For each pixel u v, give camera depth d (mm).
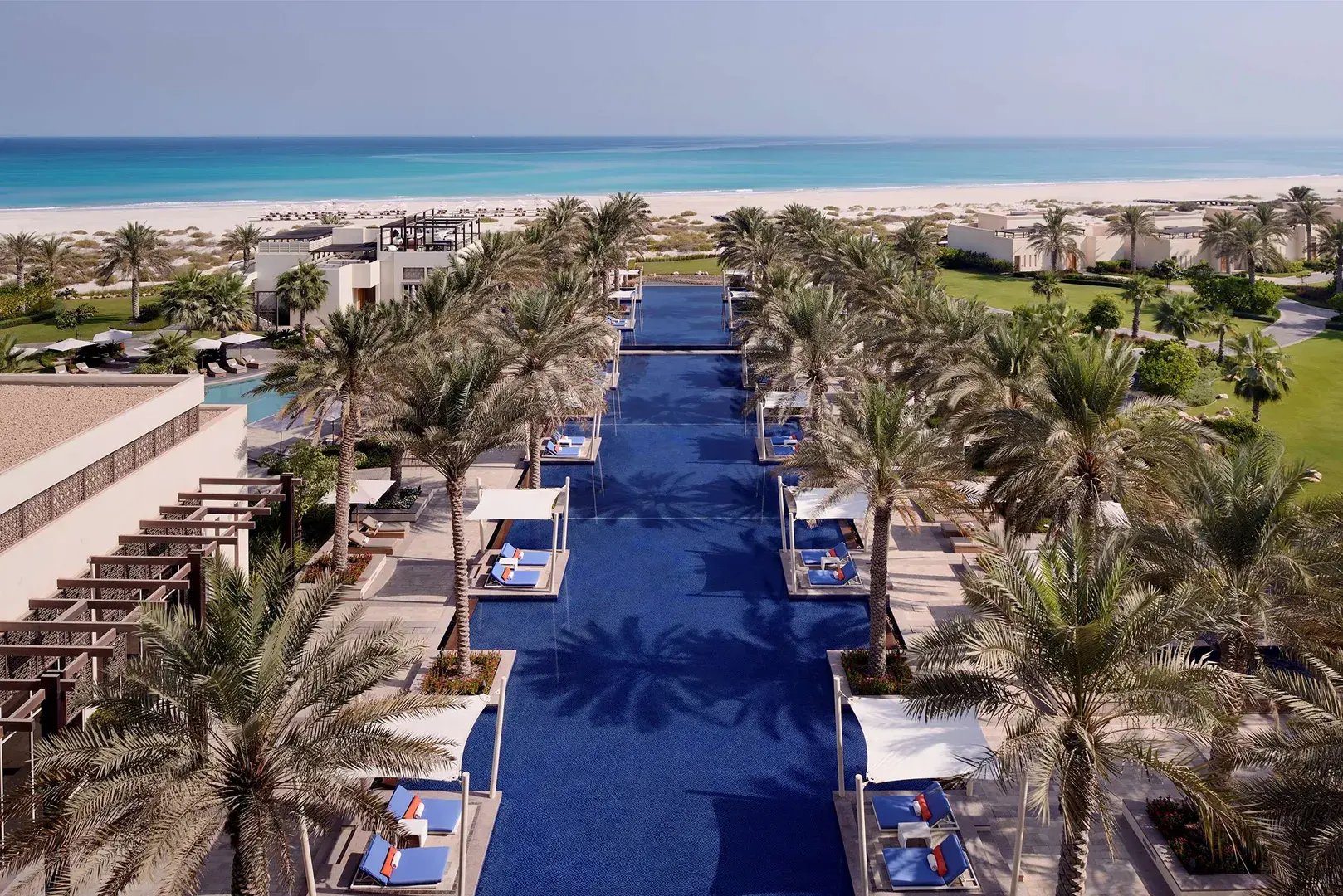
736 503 38281
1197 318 61656
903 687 16781
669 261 104562
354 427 30688
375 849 18062
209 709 14281
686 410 51500
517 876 18406
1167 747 20641
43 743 14227
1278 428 47125
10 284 80562
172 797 13203
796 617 28906
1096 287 88000
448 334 38531
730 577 31641
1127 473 24375
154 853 12547
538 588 30188
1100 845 19062
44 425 23828
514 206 161375
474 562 32156
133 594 23547
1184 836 18719
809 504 29672
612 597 30219
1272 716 21859
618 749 22438
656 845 19328
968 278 92812
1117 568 16094
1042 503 24203
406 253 66375
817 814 20266
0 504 19188
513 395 26328
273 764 14680
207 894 17625
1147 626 15711
